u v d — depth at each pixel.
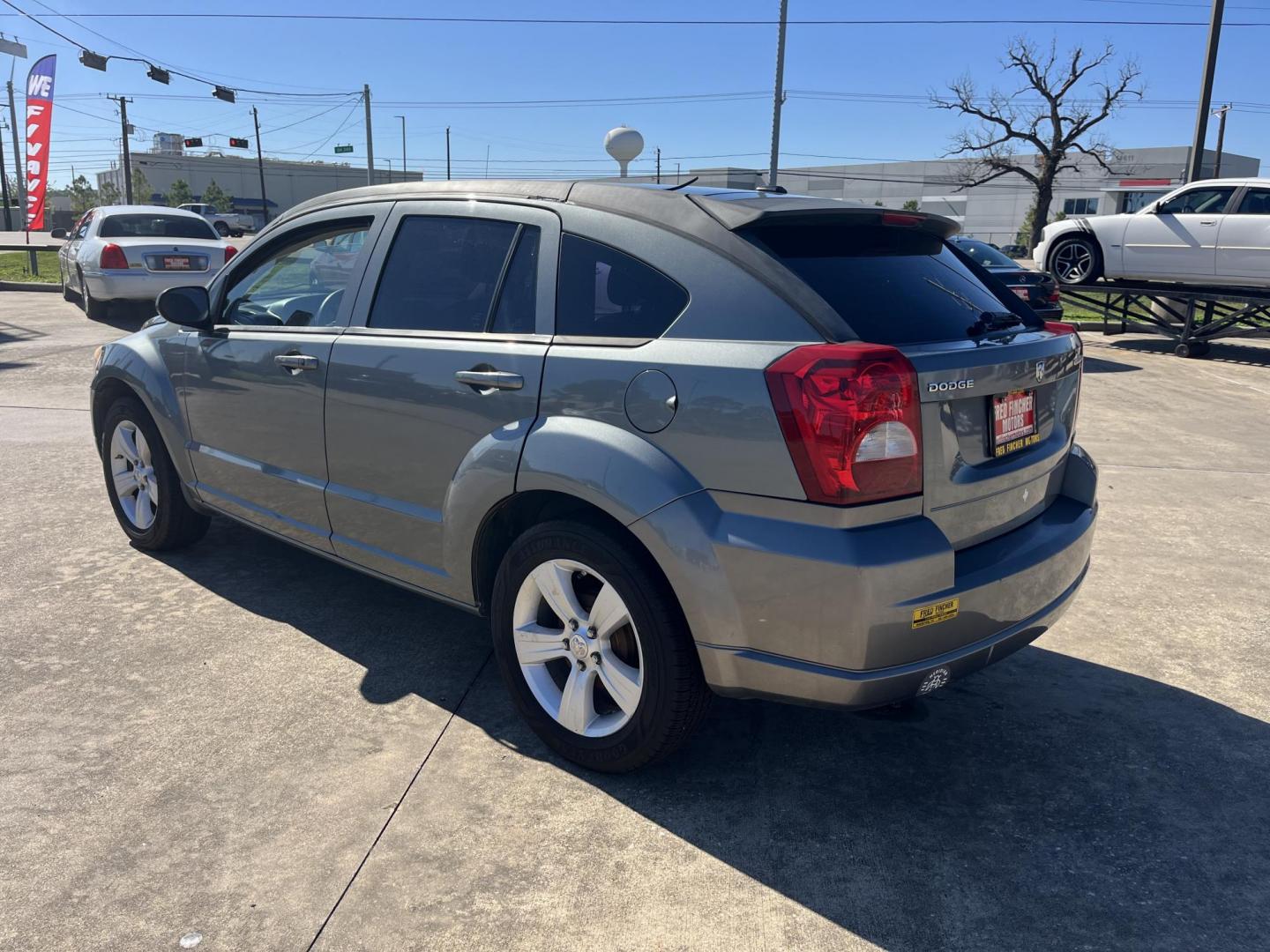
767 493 2.52
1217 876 2.65
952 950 2.36
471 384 3.12
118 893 2.46
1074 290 15.49
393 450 3.42
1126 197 47.19
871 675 2.52
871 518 2.48
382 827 2.76
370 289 3.60
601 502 2.75
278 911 2.42
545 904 2.47
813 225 2.88
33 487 5.88
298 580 4.58
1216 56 19.98
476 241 3.32
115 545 4.97
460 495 3.15
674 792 2.98
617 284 2.92
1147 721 3.49
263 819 2.77
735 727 3.40
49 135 28.02
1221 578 4.95
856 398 2.40
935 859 2.70
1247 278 13.20
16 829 2.69
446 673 3.70
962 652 2.69
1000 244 90.00
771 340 2.57
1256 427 9.01
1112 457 7.65
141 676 3.60
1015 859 2.71
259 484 4.03
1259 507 6.27
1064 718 3.50
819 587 2.46
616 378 2.79
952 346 2.69
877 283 2.82
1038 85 46.06
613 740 2.95
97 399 4.95
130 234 13.72
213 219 45.84
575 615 2.99
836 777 3.09
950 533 2.70
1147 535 5.64
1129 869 2.67
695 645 2.71
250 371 3.95
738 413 2.54
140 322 13.78
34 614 4.11
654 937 2.37
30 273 21.20
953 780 3.10
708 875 2.60
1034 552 2.89
